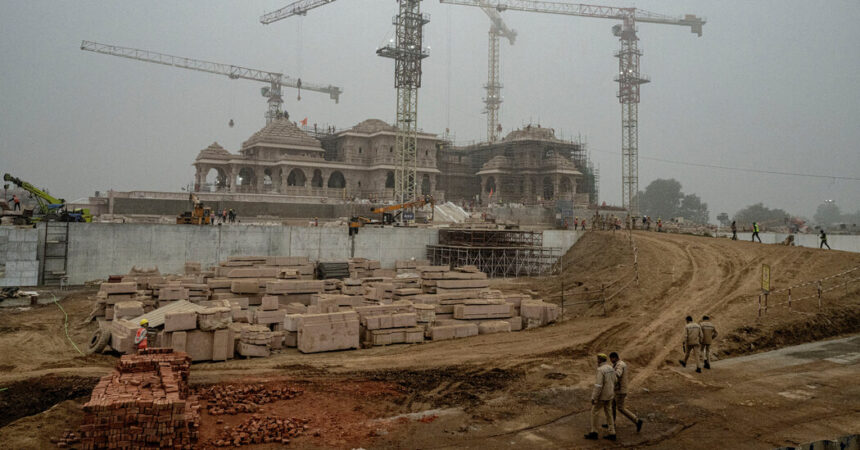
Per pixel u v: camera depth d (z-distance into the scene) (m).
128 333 18.59
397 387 15.86
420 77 84.06
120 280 29.27
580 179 111.31
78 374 16.12
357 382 16.28
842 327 24.09
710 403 14.71
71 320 25.23
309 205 72.19
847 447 10.92
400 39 82.56
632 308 28.36
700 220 198.75
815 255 35.75
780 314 24.39
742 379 17.02
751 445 11.82
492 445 11.66
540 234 52.12
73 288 36.19
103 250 38.56
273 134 94.75
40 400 14.71
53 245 36.97
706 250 40.75
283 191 90.81
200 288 25.95
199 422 12.01
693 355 19.91
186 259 41.53
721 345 20.83
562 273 47.56
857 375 17.33
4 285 34.38
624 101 118.56
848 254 35.09
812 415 13.76
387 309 23.19
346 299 25.28
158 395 11.03
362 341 22.14
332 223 57.34
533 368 18.20
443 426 12.76
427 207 72.88
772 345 21.58
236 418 12.95
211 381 15.95
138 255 39.78
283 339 21.09
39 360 18.41
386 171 96.00
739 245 42.06
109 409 10.27
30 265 35.31
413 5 83.06
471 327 23.89
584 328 24.84
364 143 100.88
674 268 35.91
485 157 114.88
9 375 16.08
